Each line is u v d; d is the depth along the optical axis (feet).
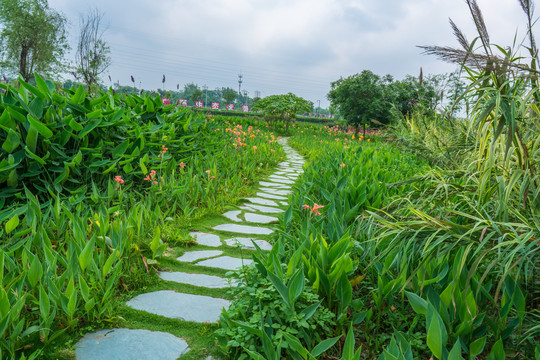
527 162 6.46
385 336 6.54
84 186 12.63
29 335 6.21
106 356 5.97
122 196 12.35
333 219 9.10
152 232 11.27
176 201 14.24
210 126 26.35
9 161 10.93
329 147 35.37
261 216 14.82
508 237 6.01
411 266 7.04
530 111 7.13
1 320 5.35
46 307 5.94
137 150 14.16
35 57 83.76
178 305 7.70
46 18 84.74
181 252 10.64
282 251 7.88
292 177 24.80
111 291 7.43
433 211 8.29
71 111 14.15
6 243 8.87
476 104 7.06
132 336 6.55
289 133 69.67
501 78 6.61
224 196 16.97
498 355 5.26
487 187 7.38
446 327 5.89
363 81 57.31
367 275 8.42
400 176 16.88
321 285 7.14
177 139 20.11
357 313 6.73
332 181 14.23
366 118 57.93
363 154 22.04
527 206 7.03
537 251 5.87
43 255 8.10
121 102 19.39
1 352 5.40
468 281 5.48
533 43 6.64
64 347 6.11
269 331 5.87
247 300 6.77
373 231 8.47
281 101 68.54
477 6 6.38
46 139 12.11
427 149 22.13
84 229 8.27
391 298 6.85
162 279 8.88
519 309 5.76
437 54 6.23
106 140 14.92
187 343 6.45
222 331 6.07
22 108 12.11
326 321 6.75
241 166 23.43
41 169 12.40
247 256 10.55
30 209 8.93
